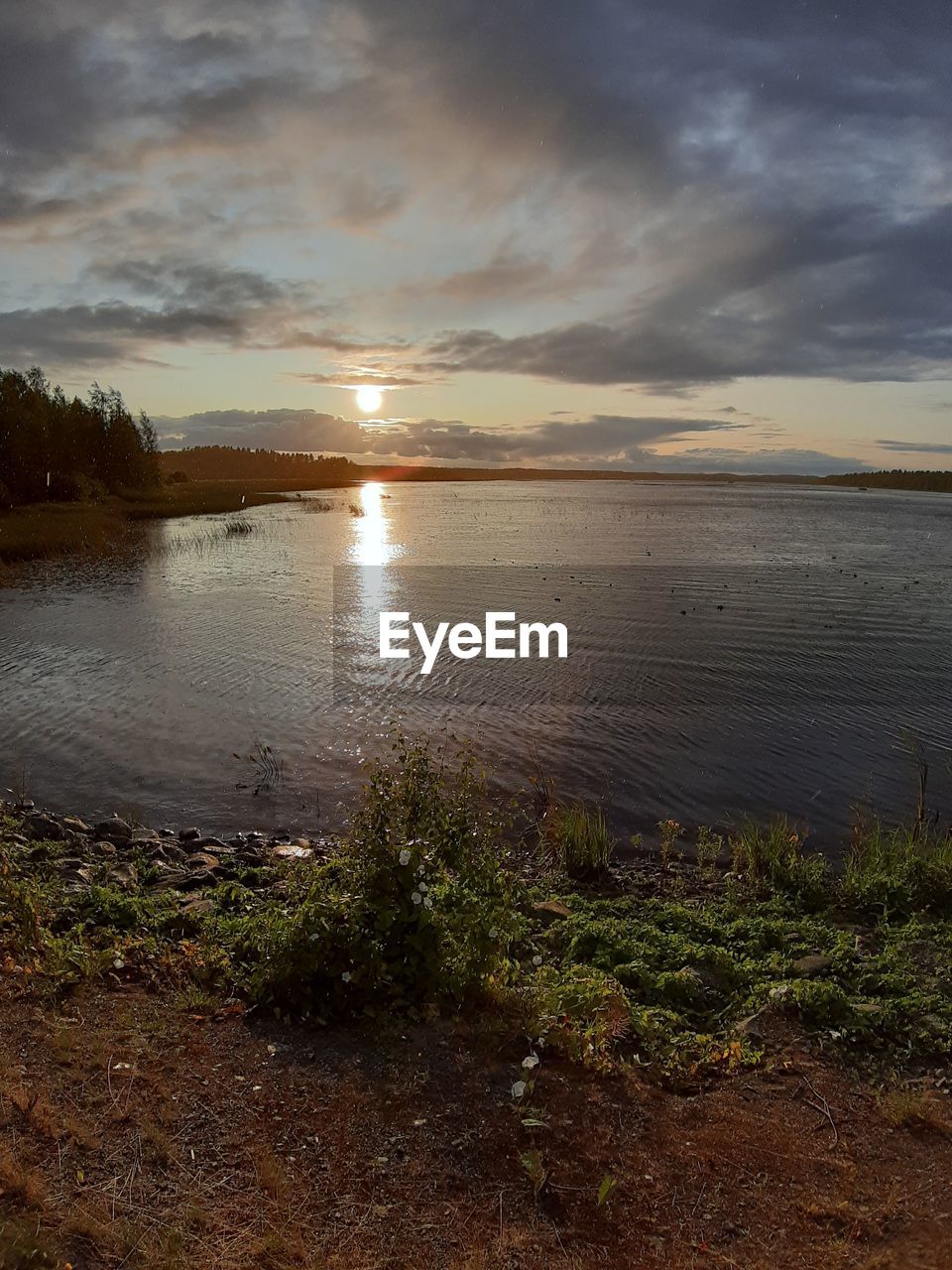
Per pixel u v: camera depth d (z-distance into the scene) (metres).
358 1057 5.14
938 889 8.35
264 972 5.74
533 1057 4.66
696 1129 4.68
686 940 7.25
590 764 12.96
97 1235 3.58
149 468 91.12
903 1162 4.45
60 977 5.80
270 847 9.96
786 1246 3.83
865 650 21.02
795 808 11.42
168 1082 4.76
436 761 12.84
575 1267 3.65
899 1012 5.95
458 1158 4.29
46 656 19.64
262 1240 3.65
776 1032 5.72
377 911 5.89
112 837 9.94
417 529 60.22
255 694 16.67
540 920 7.69
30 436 69.31
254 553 43.12
